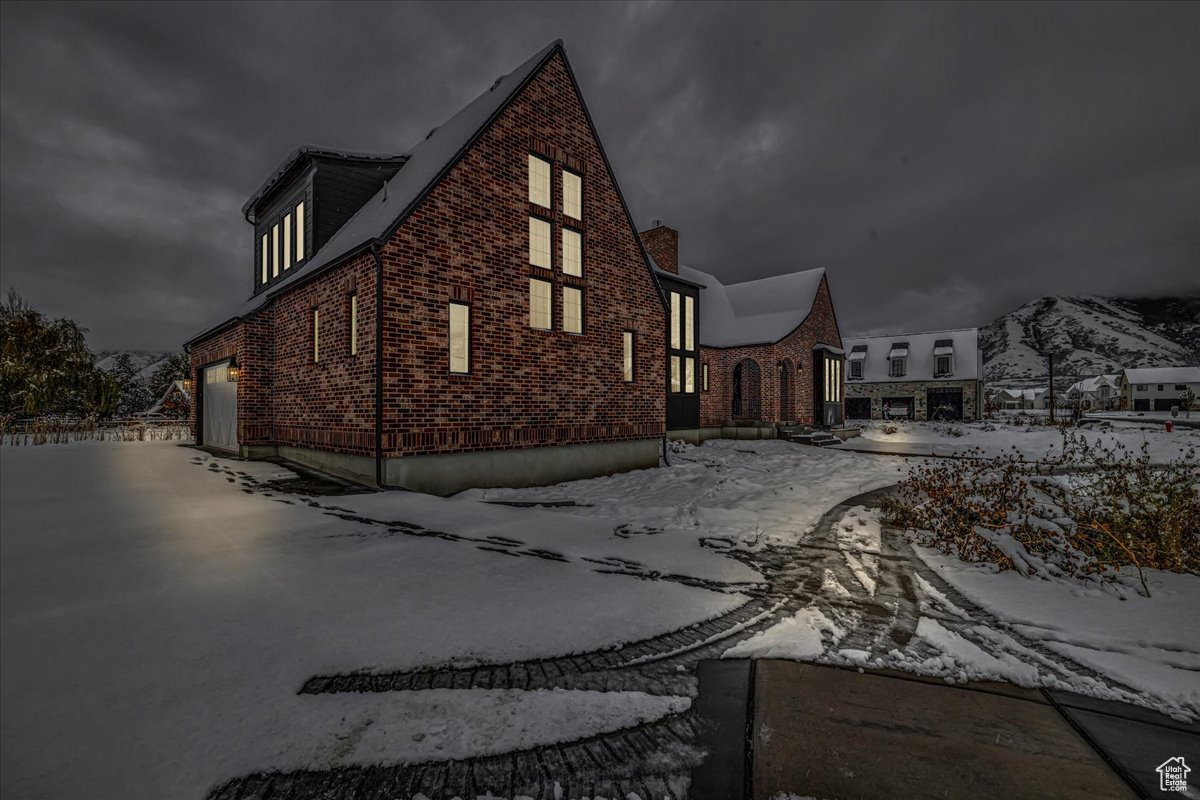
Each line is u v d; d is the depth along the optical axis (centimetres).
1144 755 250
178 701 281
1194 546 520
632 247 1324
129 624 366
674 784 231
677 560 558
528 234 1075
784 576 518
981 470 795
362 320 902
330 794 223
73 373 2422
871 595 468
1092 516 547
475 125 1023
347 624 378
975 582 496
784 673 330
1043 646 368
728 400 2456
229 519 659
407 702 289
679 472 1266
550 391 1105
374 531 627
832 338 2853
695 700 299
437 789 228
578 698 297
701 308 2616
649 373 1361
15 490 832
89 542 554
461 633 371
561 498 909
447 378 937
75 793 215
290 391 1198
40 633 350
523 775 236
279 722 267
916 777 234
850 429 2825
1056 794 223
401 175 1206
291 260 1362
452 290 946
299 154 1248
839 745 258
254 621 376
